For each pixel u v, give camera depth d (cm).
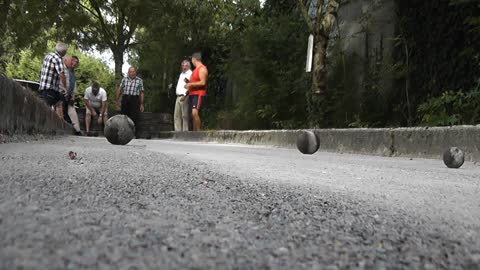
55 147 453
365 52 1251
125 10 2158
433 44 1020
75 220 122
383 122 1127
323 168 403
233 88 1953
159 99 2547
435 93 1011
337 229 136
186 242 108
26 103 630
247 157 528
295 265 95
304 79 1325
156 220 133
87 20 2114
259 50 1527
